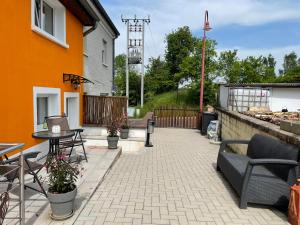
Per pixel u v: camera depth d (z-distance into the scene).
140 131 9.59
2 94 4.53
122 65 47.78
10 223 3.29
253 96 13.03
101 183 5.05
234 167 4.62
